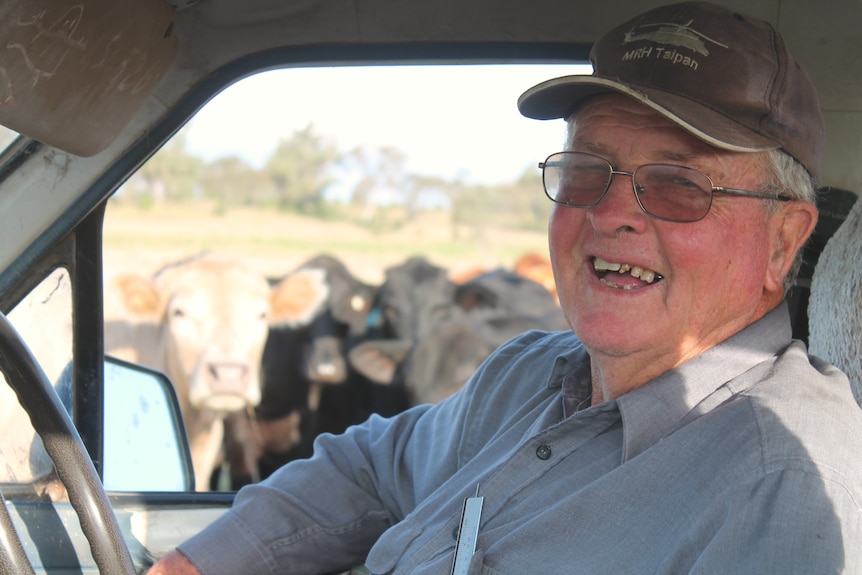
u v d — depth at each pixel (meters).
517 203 12.40
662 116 1.72
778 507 1.44
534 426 1.87
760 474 1.48
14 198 2.06
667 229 1.69
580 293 1.79
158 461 2.89
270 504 2.05
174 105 2.07
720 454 1.56
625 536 1.56
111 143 1.99
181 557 1.98
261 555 2.00
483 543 1.70
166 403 3.02
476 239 11.81
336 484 2.11
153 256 10.02
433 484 2.01
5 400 1.99
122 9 1.70
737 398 1.63
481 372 2.08
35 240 2.07
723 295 1.71
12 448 1.99
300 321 7.02
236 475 6.73
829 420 1.55
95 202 2.07
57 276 2.10
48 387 1.63
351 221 11.94
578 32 2.03
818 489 1.45
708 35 1.70
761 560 1.41
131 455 2.76
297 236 11.54
